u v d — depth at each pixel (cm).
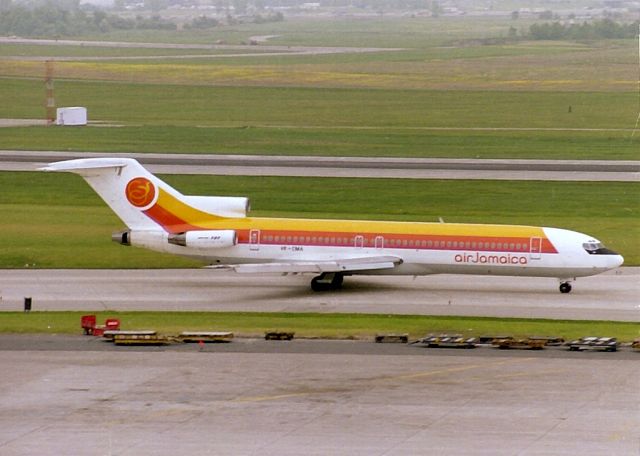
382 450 13300
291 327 19600
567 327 19838
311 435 13812
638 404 15025
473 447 13400
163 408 14838
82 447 13388
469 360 17250
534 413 14650
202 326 19612
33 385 15838
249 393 15488
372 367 16812
